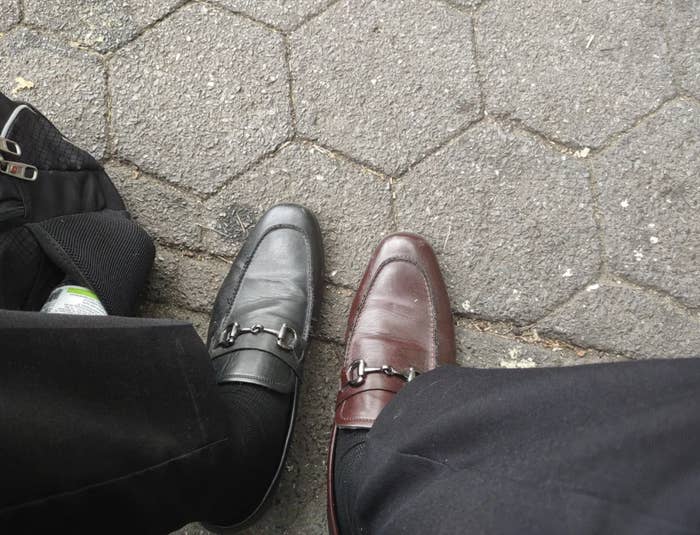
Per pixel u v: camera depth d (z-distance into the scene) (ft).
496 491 1.83
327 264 3.95
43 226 3.04
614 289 3.83
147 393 2.18
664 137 3.97
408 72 4.08
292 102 4.07
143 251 3.53
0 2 4.08
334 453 3.40
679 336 3.77
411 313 3.75
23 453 1.75
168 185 4.00
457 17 4.11
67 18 4.12
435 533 1.84
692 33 4.08
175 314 3.90
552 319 3.81
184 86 4.08
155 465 2.17
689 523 1.58
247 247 3.90
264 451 3.22
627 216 3.90
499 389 2.18
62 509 1.89
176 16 4.14
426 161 3.99
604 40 4.09
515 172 3.96
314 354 3.85
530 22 4.10
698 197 3.91
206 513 2.75
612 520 1.63
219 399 2.55
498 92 4.05
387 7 4.10
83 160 3.44
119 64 4.09
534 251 3.88
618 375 1.96
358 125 4.04
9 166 2.85
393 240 3.85
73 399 1.92
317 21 4.13
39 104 4.05
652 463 1.69
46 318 1.91
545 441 1.88
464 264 3.90
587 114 4.01
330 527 3.23
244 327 3.66
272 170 4.01
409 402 2.63
